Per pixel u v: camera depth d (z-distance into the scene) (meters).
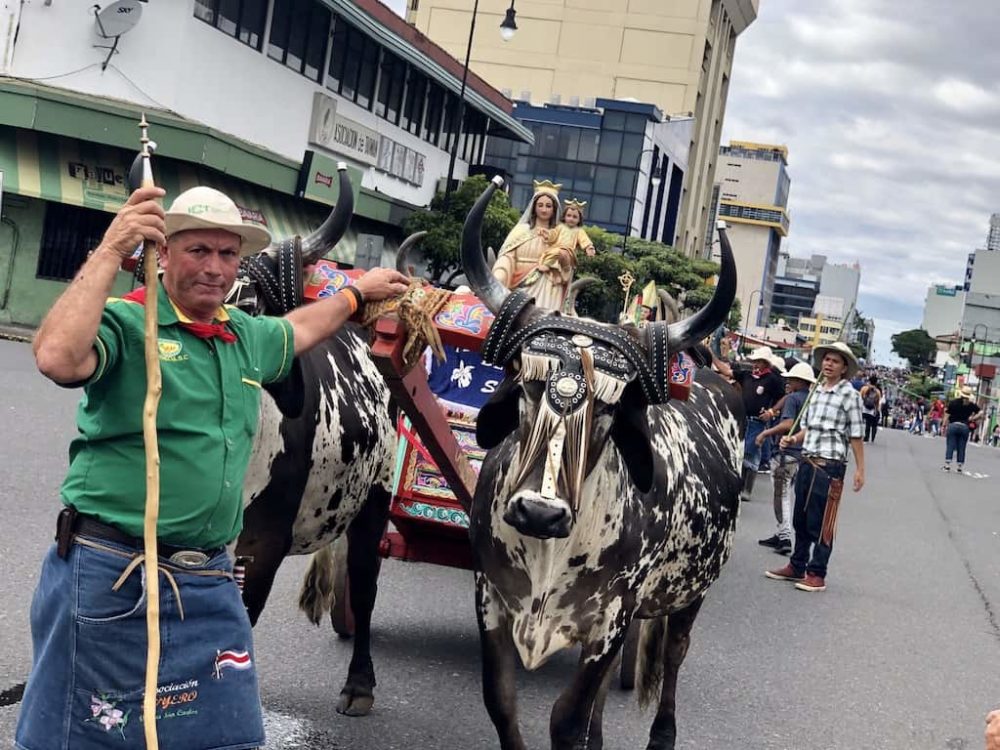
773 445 17.31
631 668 7.40
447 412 7.57
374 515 6.32
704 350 7.25
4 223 24.84
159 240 3.49
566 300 7.41
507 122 47.91
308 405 5.35
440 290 5.29
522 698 6.93
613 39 92.75
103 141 24.62
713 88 100.44
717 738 6.78
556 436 4.45
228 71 28.19
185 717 3.63
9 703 5.58
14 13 24.94
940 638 10.05
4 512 9.07
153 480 3.47
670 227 86.12
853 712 7.59
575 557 4.85
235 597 3.79
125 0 25.08
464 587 9.43
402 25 38.00
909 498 21.78
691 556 5.83
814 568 11.60
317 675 6.82
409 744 5.94
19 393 15.65
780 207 181.38
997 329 168.38
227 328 3.91
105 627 3.54
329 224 5.39
